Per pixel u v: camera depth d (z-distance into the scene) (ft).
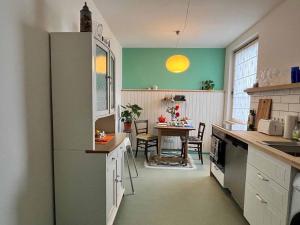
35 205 5.03
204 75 16.69
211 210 7.73
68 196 5.86
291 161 4.45
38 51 4.98
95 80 5.73
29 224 4.79
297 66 7.73
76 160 5.74
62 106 5.59
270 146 5.90
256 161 6.19
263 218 5.72
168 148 16.30
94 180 5.77
